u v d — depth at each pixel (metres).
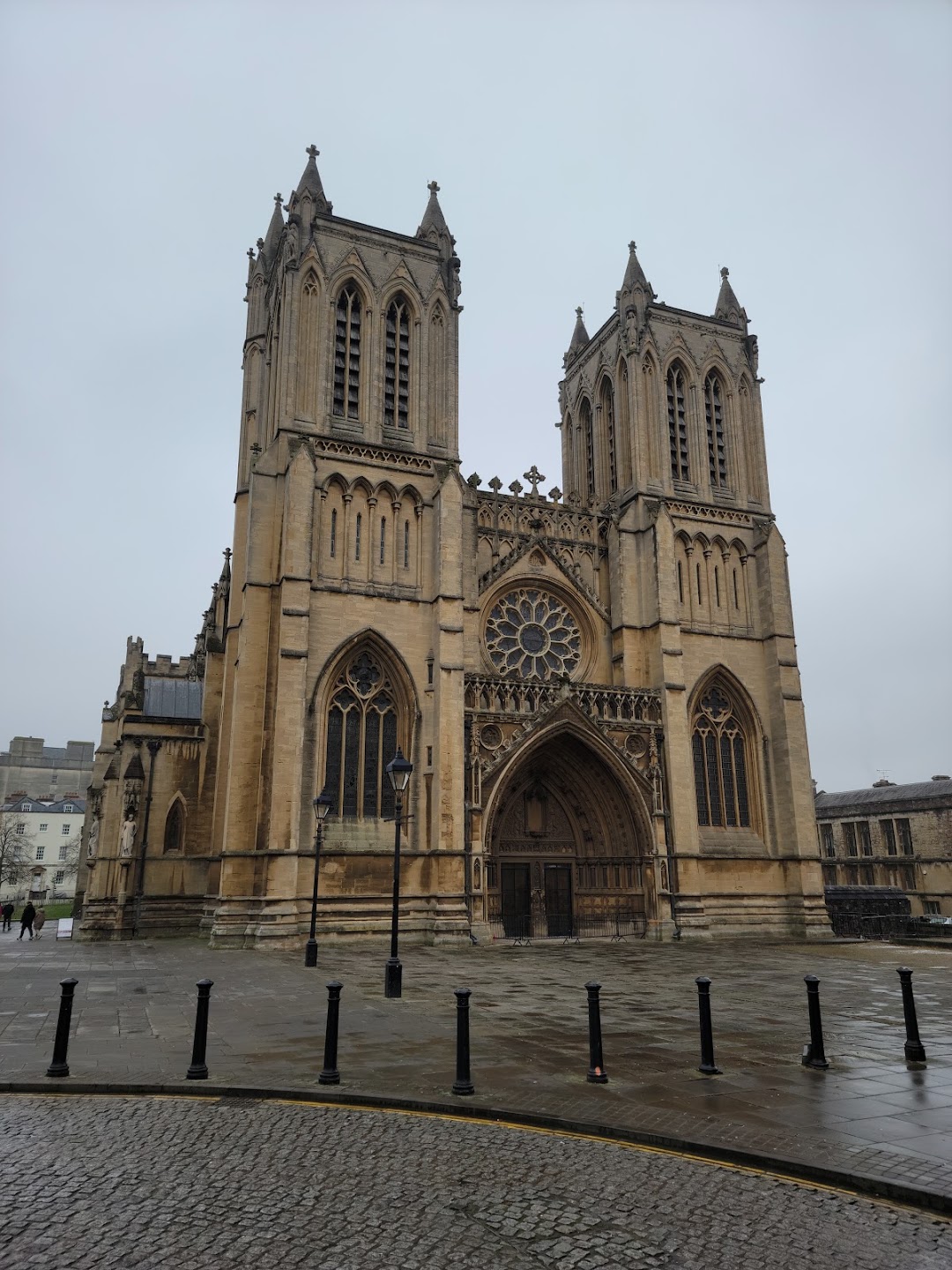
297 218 58.09
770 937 57.19
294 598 49.91
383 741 52.31
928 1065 18.03
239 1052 18.97
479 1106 14.60
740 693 62.59
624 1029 22.19
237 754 48.56
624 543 62.38
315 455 53.25
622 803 56.41
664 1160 12.44
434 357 59.97
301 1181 11.52
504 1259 9.33
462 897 49.06
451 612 53.22
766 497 67.50
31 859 155.88
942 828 89.94
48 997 27.06
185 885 56.47
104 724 78.75
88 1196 10.92
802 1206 10.81
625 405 67.50
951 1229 10.17
